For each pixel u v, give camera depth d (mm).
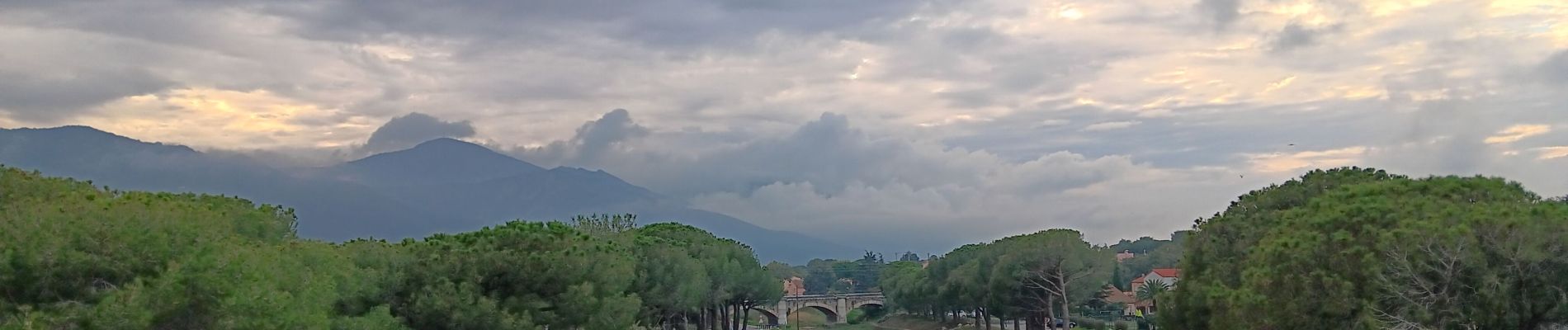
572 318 40531
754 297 88000
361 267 37188
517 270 39969
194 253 21984
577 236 44156
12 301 20672
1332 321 29828
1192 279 43000
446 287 37531
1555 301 27312
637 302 43250
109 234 21859
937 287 113938
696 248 75250
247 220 35094
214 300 21203
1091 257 76438
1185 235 46562
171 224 23484
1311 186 45469
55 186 29469
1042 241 75062
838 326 156000
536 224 43594
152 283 20938
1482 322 27672
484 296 38312
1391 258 28609
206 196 38000
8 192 27516
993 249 89562
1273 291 30625
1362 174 45469
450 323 37594
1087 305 112938
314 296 26000
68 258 21016
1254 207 46562
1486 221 28016
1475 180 35531
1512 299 27516
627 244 60406
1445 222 29078
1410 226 29203
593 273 41938
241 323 21422
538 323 39625
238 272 21859
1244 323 31297
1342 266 29844
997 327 132000
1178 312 43344
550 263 40375
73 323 19797
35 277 20750
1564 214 28422
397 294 37938
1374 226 31016
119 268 21656
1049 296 79562
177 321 21250
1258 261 33688
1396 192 35438
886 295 161250
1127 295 138250
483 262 39562
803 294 198625
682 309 62938
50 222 21594
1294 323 30203
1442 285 28484
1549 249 27312
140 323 19906
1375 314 28922
